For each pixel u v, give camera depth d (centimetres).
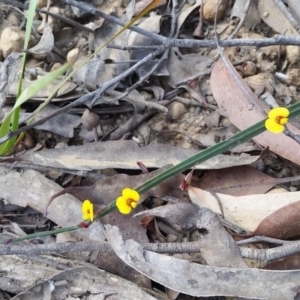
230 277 34
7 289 37
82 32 45
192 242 36
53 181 39
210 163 38
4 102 41
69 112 42
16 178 39
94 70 41
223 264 34
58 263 37
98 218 36
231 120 39
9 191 39
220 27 44
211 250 35
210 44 38
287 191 38
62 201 38
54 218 38
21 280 37
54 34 45
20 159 39
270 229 36
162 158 39
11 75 41
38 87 33
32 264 37
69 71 42
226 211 37
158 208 36
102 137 41
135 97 41
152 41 42
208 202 37
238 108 39
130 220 38
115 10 45
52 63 45
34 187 39
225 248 35
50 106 42
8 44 44
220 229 35
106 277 36
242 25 42
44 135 42
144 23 43
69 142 42
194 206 35
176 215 35
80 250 36
